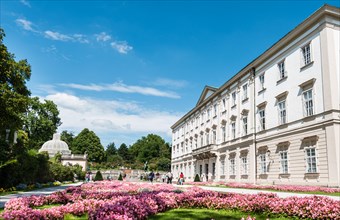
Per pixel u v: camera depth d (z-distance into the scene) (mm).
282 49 28328
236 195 13039
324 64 22297
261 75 32250
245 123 35250
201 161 49969
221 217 9430
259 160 30891
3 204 12883
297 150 24641
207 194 13555
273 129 28750
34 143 67812
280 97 28000
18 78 23391
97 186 22766
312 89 23453
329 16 22844
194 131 56500
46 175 33219
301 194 18188
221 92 43312
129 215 7727
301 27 25203
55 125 74375
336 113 21266
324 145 21594
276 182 27188
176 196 12312
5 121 22141
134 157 138250
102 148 109812
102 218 7117
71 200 12773
